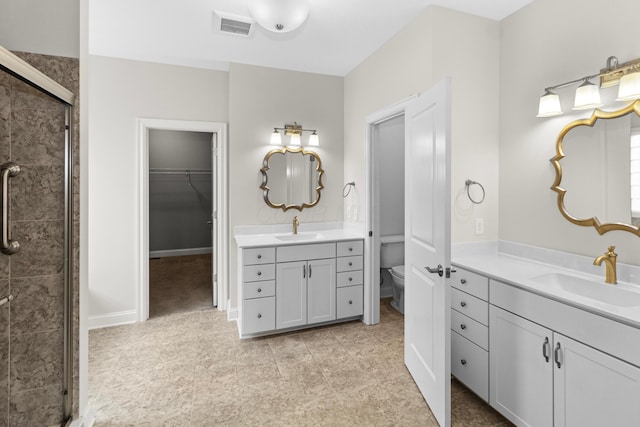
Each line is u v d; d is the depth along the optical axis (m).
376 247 3.09
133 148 3.08
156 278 4.69
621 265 1.68
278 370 2.29
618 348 1.20
